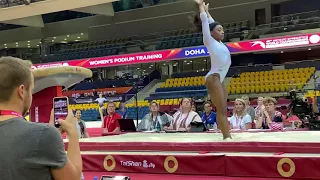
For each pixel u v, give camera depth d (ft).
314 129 20.31
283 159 9.73
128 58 61.87
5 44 91.20
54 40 88.07
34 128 5.09
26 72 5.50
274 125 18.94
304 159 9.48
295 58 64.28
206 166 10.64
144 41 67.00
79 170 5.44
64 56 71.51
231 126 19.70
